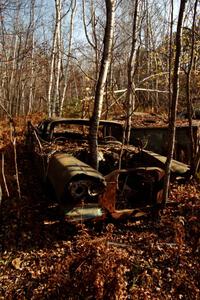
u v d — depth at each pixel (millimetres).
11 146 7961
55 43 13133
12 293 3545
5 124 11516
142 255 4012
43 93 22953
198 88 10203
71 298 3398
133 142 6770
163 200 4594
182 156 6770
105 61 4812
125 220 4566
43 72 21391
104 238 3867
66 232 4414
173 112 4340
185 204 4848
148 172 4574
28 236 4395
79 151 5371
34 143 6227
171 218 4574
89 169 4141
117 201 4801
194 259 3949
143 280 3654
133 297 3475
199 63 9617
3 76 15320
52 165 4656
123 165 5402
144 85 13117
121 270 3455
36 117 13148
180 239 4031
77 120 6402
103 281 3352
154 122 7520
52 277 3627
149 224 4543
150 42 13133
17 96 14070
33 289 3572
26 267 3877
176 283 3660
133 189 5133
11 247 4203
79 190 3990
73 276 3488
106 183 4156
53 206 5148
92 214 4039
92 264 3477
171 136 4383
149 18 12875
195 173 5461
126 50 12023
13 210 5004
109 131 6629
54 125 6246
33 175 6449
